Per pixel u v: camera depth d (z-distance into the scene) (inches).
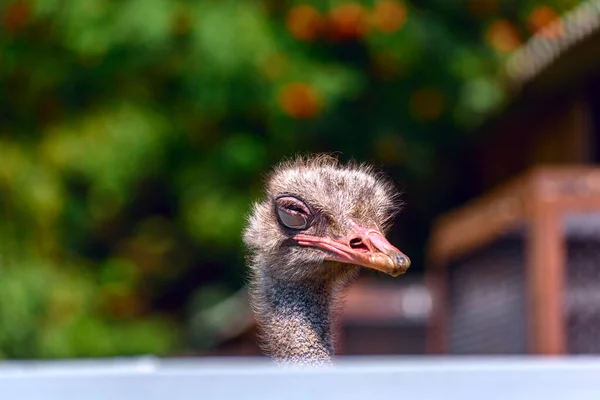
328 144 555.8
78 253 568.7
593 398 87.7
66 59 538.3
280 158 542.0
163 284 631.8
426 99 554.6
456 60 543.2
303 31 513.7
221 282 629.0
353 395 86.8
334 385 87.3
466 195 594.9
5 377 94.7
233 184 544.7
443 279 439.5
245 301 543.8
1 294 500.1
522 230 351.6
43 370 105.6
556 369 91.3
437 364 96.4
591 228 325.7
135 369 106.1
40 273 513.7
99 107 538.3
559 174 330.0
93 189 527.5
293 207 246.8
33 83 540.7
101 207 546.9
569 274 325.4
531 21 554.6
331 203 245.1
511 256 361.7
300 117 512.7
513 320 360.8
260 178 543.2
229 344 561.9
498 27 553.3
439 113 556.4
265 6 523.5
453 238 419.2
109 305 562.6
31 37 537.0
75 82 543.8
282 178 254.8
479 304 397.7
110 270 566.9
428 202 597.9
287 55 512.7
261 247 253.0
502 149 534.9
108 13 505.4
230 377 88.2
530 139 491.8
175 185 549.0
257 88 506.6
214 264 626.8
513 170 518.6
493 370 90.3
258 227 255.4
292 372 88.8
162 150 535.8
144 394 87.9
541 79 445.4
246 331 539.8
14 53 536.4
